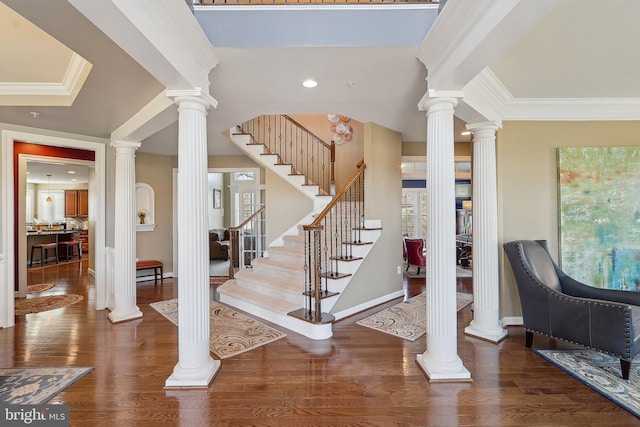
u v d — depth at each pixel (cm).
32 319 378
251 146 517
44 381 238
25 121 352
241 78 277
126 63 224
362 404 212
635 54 244
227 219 1061
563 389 228
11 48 244
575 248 345
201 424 192
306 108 359
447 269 244
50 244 769
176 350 292
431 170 249
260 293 418
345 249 421
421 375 248
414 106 354
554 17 198
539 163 352
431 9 224
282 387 232
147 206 600
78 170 784
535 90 315
